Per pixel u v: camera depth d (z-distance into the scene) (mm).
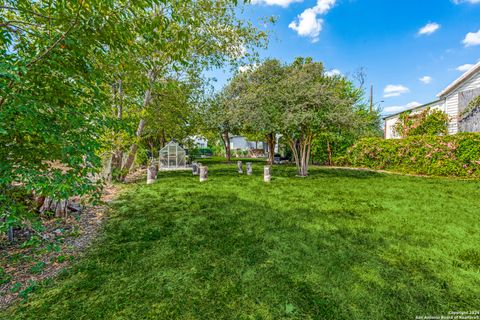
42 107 1985
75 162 2156
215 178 9727
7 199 2221
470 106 10398
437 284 2209
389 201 5484
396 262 2625
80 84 2449
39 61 2066
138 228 3840
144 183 8555
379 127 21312
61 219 4184
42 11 2076
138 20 2447
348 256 2771
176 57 3117
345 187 7379
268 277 2354
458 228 3678
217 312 1880
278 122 9297
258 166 15492
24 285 2230
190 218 4348
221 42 9117
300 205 5191
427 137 10516
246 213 4625
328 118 8680
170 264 2635
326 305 1941
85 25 2111
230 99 17266
